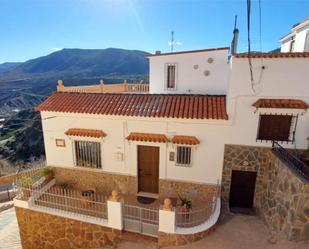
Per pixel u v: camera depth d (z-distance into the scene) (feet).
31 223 33.53
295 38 49.37
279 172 27.40
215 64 48.06
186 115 31.73
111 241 29.76
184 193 35.12
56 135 38.11
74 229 31.27
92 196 34.06
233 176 33.53
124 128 34.86
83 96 39.83
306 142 29.43
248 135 31.07
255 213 32.50
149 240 28.07
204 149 32.89
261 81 28.81
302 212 22.47
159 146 34.27
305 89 28.04
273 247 24.29
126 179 36.91
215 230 28.58
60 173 39.68
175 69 50.70
